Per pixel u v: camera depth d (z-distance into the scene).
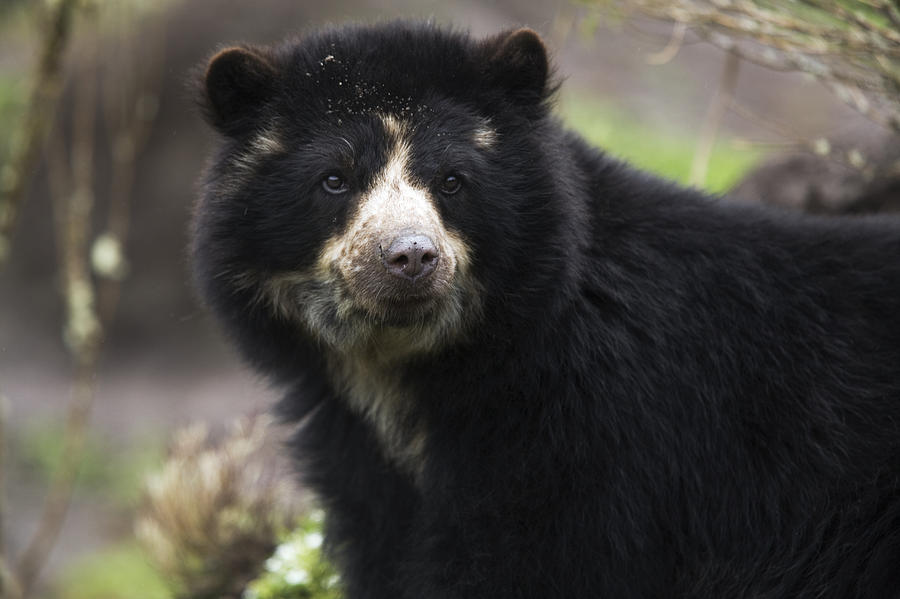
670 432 8.05
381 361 8.41
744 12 9.77
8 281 29.62
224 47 8.83
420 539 8.42
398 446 8.62
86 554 22.19
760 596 8.26
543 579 7.94
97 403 27.11
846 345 8.33
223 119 8.38
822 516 8.20
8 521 23.05
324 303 8.17
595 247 8.29
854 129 12.79
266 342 8.57
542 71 8.33
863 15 9.62
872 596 8.09
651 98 29.33
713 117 12.14
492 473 8.05
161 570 12.04
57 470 24.56
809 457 8.23
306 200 8.05
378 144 7.93
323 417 8.91
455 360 8.25
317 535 10.73
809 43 9.70
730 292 8.32
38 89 13.16
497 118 8.22
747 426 8.27
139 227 27.80
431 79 8.14
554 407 7.98
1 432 14.64
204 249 8.40
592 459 7.92
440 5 30.03
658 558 8.14
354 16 28.36
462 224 7.98
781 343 8.30
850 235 8.67
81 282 14.95
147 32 26.28
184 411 26.00
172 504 11.95
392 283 7.60
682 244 8.35
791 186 12.75
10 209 13.42
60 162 22.19
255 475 12.15
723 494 8.23
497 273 8.05
